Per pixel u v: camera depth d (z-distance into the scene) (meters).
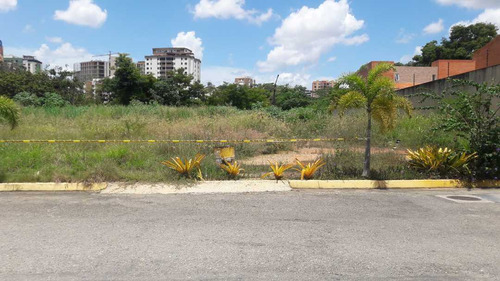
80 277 3.74
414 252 4.44
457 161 8.41
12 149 10.06
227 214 5.94
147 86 39.97
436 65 46.59
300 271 3.90
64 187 7.57
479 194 7.55
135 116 17.14
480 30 56.03
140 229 5.18
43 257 4.22
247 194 7.29
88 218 5.70
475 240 4.87
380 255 4.34
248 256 4.28
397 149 11.52
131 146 10.62
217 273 3.85
